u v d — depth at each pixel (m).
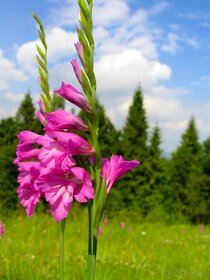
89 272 0.27
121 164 0.28
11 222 1.37
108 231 1.45
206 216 3.10
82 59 0.26
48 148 0.26
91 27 0.26
